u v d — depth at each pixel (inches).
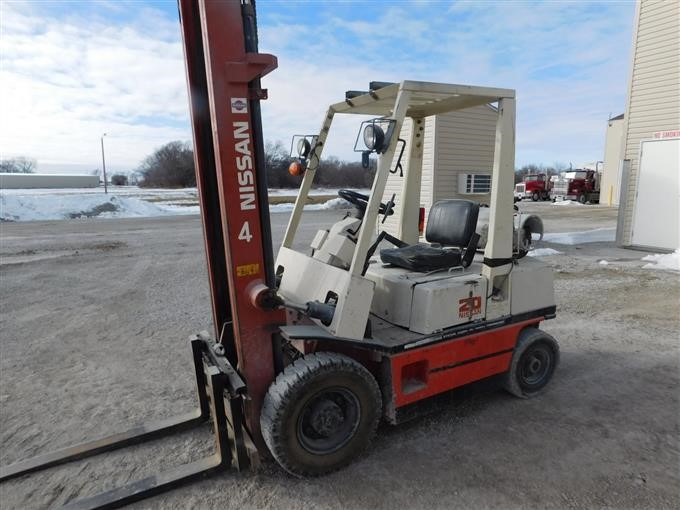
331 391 103.9
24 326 211.9
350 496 99.8
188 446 119.3
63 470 110.2
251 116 98.9
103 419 133.0
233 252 99.7
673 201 375.6
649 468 109.1
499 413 134.3
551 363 147.7
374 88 119.6
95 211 778.2
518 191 1364.4
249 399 103.9
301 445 101.7
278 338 106.5
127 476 108.3
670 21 363.9
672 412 135.0
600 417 132.1
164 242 467.2
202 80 107.1
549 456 113.8
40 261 367.9
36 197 784.3
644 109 390.0
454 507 96.5
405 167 161.6
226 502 98.3
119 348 185.5
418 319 116.6
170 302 250.1
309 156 138.6
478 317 125.2
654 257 355.6
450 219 142.9
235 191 98.2
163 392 148.6
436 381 119.5
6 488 104.3
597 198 1173.1
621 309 232.5
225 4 91.2
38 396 146.6
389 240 141.2
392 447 117.5
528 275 135.3
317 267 117.3
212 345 121.3
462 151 381.1
